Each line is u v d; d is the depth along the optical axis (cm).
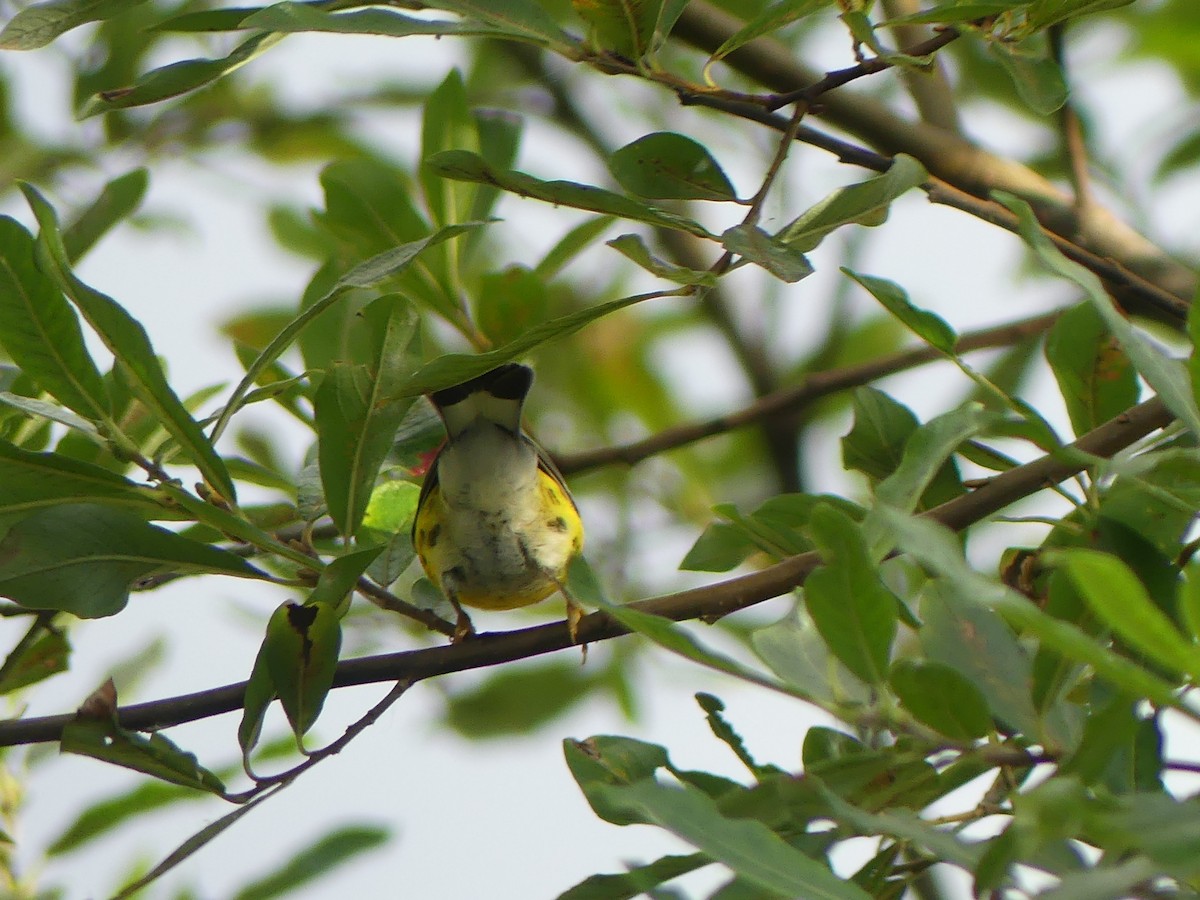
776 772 504
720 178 559
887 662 413
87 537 578
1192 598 322
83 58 1153
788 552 634
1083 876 316
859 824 391
